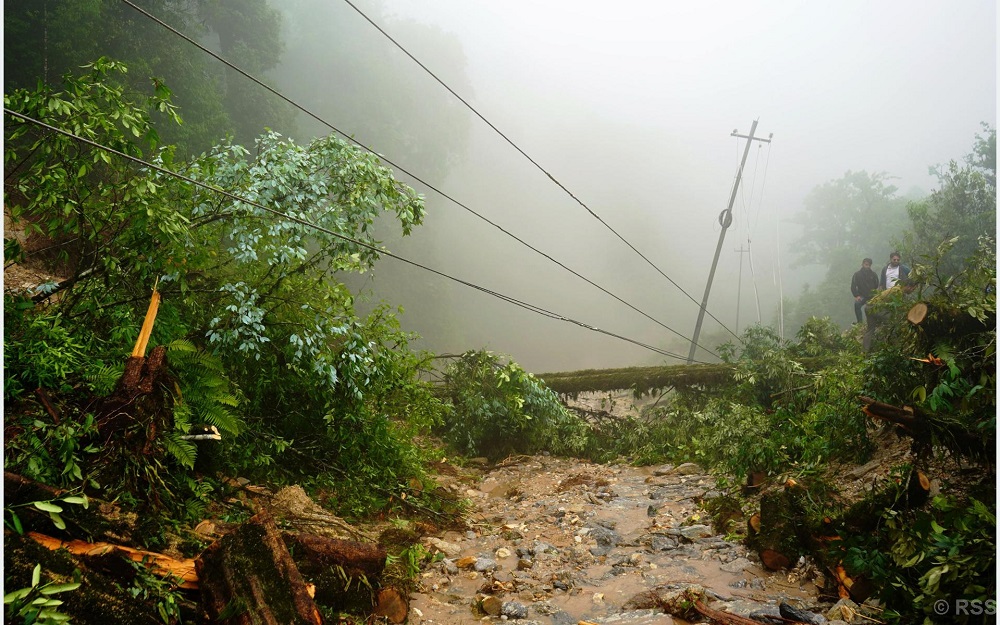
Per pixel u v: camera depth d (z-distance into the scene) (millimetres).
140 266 5133
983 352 5328
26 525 3164
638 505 7574
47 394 3789
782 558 4902
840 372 7676
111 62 5133
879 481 5469
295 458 6309
